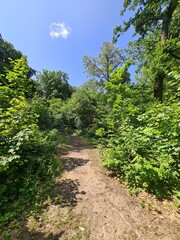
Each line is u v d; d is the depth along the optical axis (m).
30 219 2.36
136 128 4.50
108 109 11.90
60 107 17.06
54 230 2.14
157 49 6.61
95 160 5.35
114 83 6.91
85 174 4.11
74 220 2.33
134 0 7.89
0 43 17.20
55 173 3.93
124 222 2.28
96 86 23.08
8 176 3.31
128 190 3.12
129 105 5.38
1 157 2.98
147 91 7.37
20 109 4.30
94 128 11.20
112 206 2.67
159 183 3.13
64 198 2.93
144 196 2.89
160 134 3.64
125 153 3.97
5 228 2.16
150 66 6.64
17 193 3.03
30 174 3.53
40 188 3.23
